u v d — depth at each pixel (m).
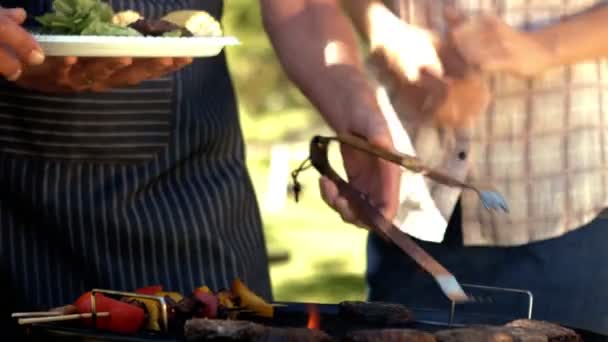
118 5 6.96
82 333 5.08
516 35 6.57
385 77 7.25
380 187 6.20
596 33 6.64
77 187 6.98
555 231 7.17
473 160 7.13
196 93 7.25
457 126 6.77
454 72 6.65
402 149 7.20
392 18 7.02
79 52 5.81
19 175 6.98
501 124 7.06
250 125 28.83
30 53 5.58
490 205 5.62
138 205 7.06
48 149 6.94
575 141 7.05
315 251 19.17
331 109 6.59
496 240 7.25
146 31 6.07
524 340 5.21
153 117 7.05
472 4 7.10
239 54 30.20
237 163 7.55
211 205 7.20
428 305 7.60
